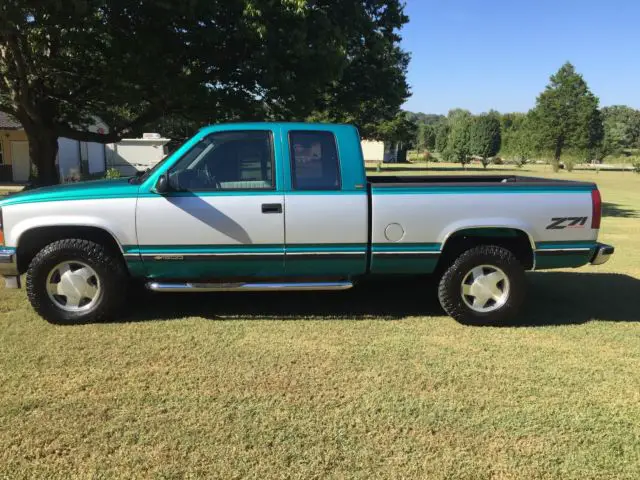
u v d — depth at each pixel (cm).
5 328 497
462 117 7994
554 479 289
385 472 291
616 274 777
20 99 1390
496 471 295
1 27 996
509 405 367
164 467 292
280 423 338
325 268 520
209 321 526
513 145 8138
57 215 489
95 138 1551
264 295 623
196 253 500
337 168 506
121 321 521
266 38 1175
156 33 1198
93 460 298
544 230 519
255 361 431
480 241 538
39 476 284
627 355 460
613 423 346
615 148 8638
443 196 510
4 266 496
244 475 287
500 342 486
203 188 500
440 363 434
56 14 1027
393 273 527
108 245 522
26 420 337
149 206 491
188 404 360
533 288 689
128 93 1366
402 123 4678
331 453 307
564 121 7119
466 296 529
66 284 505
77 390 378
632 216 1656
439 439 324
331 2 1420
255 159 505
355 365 427
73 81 1382
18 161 2844
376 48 1596
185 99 1317
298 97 1287
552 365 436
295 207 498
